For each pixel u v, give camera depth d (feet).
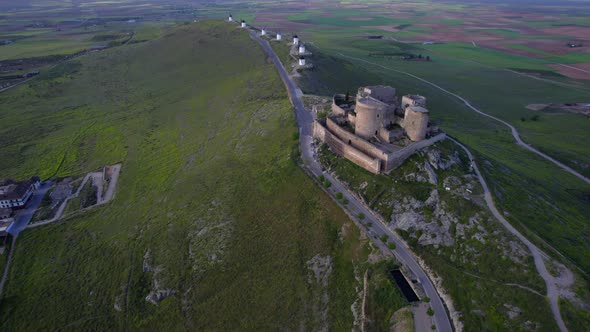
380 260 204.95
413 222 221.87
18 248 269.85
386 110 275.18
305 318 193.36
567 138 444.14
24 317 215.51
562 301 171.83
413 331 169.37
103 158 399.24
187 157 374.43
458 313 175.01
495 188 249.34
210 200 282.36
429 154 261.03
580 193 303.68
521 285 181.47
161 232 264.11
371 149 261.24
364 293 192.03
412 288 190.60
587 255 206.90
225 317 200.23
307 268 215.72
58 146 425.28
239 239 240.53
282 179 275.59
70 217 302.25
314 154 298.56
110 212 305.12
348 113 311.27
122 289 226.17
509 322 167.53
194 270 226.99
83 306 219.61
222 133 402.11
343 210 238.07
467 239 208.44
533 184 285.84
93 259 253.24
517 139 434.71
